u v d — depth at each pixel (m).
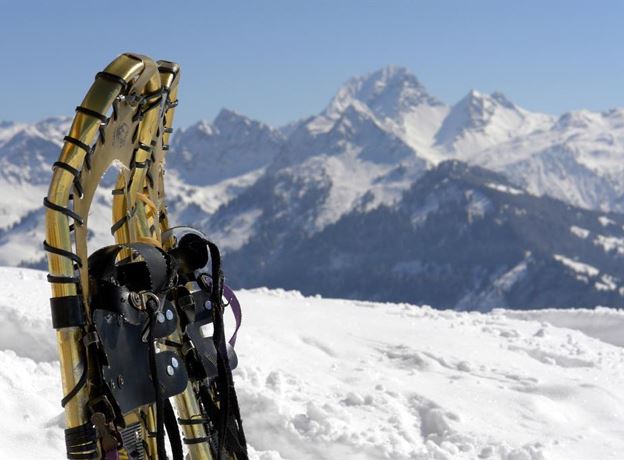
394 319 9.45
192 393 2.42
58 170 1.99
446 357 7.69
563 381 7.22
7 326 6.12
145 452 2.20
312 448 5.11
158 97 2.38
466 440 5.57
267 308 8.91
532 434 5.86
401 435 5.49
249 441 5.22
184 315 2.45
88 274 2.08
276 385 5.94
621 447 5.75
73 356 1.97
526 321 10.78
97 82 2.09
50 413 4.95
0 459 4.23
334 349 7.62
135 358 2.14
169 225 2.66
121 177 2.36
